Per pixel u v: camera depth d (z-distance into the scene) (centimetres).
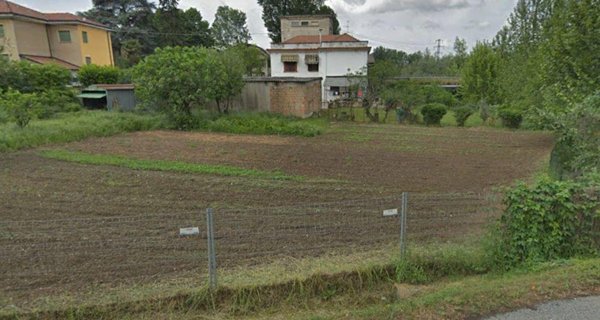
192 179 880
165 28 4772
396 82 2439
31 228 556
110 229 554
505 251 409
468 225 504
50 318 324
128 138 1530
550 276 347
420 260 405
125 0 5009
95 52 3578
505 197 420
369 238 504
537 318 285
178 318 327
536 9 1791
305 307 349
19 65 2100
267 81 2208
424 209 630
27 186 806
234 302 347
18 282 390
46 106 1902
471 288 340
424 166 1050
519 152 1259
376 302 354
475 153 1254
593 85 818
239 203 697
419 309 304
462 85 2819
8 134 1275
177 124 1798
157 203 697
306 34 4388
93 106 2330
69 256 457
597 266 356
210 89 1773
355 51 3284
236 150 1294
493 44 2648
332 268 396
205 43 5481
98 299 349
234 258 450
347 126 2000
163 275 407
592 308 295
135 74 1780
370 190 791
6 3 2981
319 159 1148
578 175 562
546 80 1015
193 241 507
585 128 561
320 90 2761
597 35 868
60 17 3312
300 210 643
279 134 1695
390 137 1628
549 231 399
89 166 1009
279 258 446
